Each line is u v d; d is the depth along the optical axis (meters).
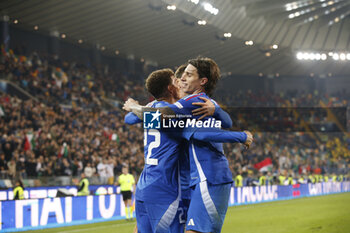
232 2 25.94
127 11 25.22
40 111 19.50
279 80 41.84
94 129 21.20
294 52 34.28
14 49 23.81
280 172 22.56
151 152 3.14
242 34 29.77
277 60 37.12
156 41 30.27
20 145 16.41
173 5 23.45
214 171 2.96
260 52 34.38
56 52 27.61
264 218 11.50
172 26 27.78
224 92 34.28
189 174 3.13
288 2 26.39
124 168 11.89
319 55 34.66
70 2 23.55
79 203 10.97
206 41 30.92
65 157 17.03
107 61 32.84
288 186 20.89
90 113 22.92
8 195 13.16
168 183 3.07
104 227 10.15
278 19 30.05
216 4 24.64
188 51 32.56
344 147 35.88
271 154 27.94
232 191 16.33
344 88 42.69
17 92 20.47
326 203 16.56
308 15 30.75
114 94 27.53
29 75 21.95
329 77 42.94
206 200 2.93
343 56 34.75
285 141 32.97
